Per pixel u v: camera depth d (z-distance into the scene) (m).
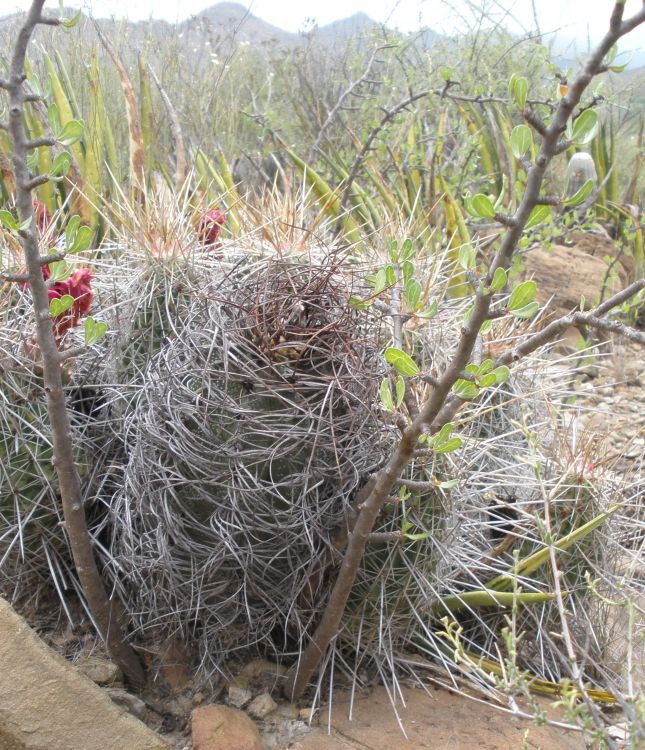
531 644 0.56
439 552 0.48
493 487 0.60
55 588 0.52
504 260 0.33
